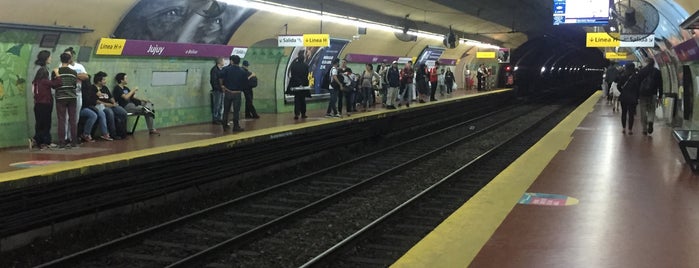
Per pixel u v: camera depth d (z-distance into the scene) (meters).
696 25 9.07
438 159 13.03
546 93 49.56
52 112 10.05
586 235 5.08
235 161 10.01
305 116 14.70
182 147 8.95
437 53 29.42
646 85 12.61
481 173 11.22
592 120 16.50
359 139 14.88
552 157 9.52
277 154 11.16
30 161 7.69
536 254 4.57
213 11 11.59
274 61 16.20
